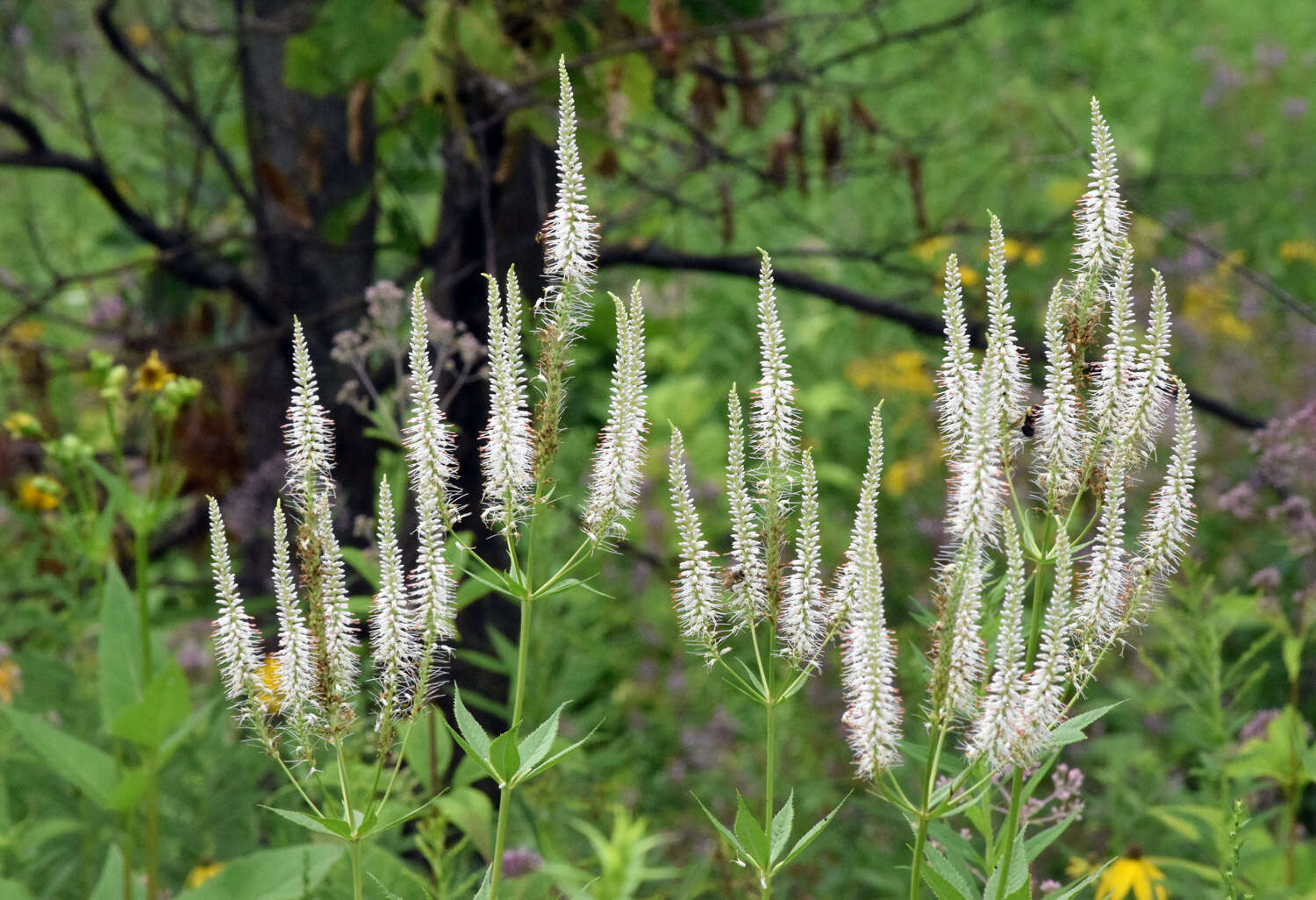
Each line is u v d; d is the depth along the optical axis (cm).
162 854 517
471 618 585
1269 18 1599
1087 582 248
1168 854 530
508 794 255
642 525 863
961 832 372
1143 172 1220
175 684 350
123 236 765
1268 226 1244
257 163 667
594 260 260
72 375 848
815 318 1124
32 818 499
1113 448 250
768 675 260
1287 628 488
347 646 256
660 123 876
